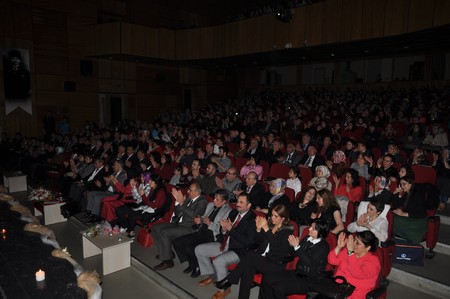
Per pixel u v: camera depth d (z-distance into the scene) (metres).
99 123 15.43
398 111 11.13
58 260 3.76
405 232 4.29
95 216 6.39
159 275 4.52
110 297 4.20
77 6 14.25
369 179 5.64
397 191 4.68
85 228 6.26
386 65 17.27
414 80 15.88
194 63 16.38
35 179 9.32
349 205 4.58
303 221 4.58
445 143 7.65
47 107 13.78
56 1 13.69
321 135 9.53
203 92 19.22
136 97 16.59
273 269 3.65
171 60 15.01
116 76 15.75
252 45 12.40
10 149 11.38
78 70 14.52
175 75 17.98
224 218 4.55
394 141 7.74
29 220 5.04
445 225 5.09
